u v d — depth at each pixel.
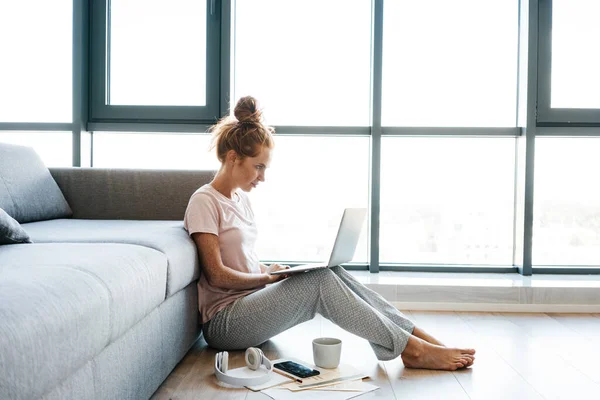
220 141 1.94
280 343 2.15
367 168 3.31
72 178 2.78
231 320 1.91
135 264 1.39
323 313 1.87
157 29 3.28
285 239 3.35
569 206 3.26
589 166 3.24
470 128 3.21
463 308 2.84
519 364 1.91
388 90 3.28
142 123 3.25
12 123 3.25
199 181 2.80
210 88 3.22
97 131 3.28
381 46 3.15
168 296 1.60
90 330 1.05
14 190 2.32
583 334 2.34
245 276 1.88
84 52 3.20
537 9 3.10
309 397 1.55
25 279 1.02
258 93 3.29
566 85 3.20
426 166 3.30
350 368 1.80
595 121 3.14
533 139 3.12
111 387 1.22
